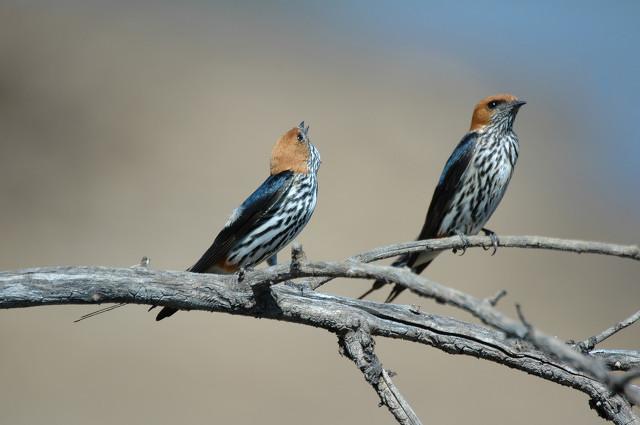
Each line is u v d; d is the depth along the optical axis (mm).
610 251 5789
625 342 19047
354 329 5711
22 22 30969
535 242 6098
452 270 21172
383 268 4715
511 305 19953
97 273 5648
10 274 5578
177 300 5688
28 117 26250
